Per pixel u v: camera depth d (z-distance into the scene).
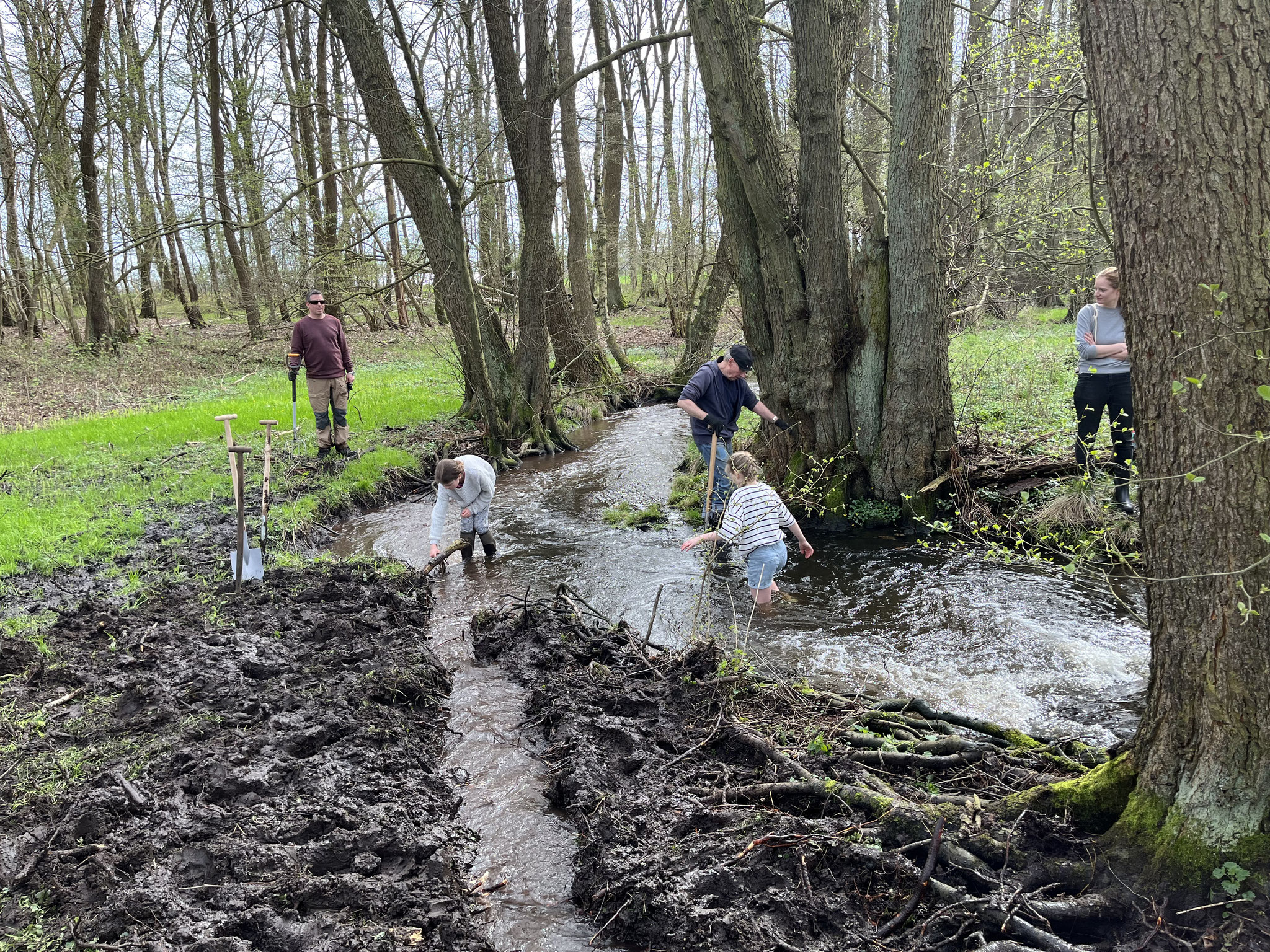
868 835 3.34
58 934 3.06
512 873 3.71
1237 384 2.59
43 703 4.76
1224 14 2.49
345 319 26.14
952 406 8.03
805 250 8.14
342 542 8.52
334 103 18.16
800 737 4.28
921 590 6.45
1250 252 2.54
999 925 2.91
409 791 4.12
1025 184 9.74
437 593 7.00
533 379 12.61
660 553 7.72
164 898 3.22
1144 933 2.79
